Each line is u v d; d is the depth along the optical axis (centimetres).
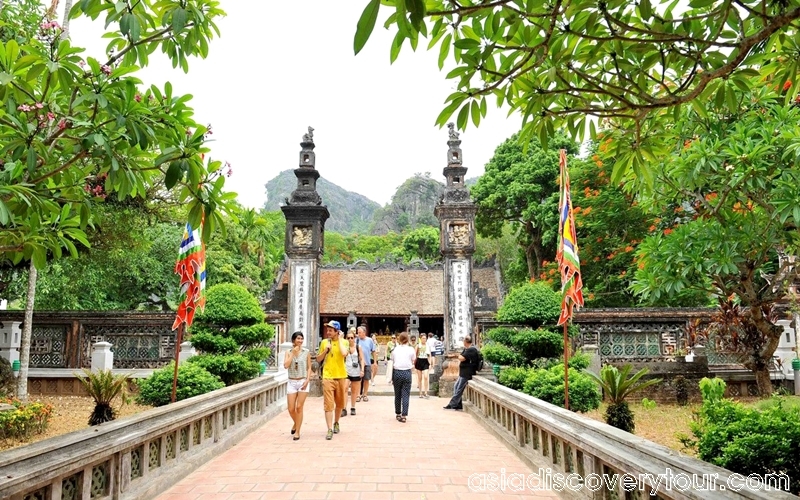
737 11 344
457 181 1619
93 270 1705
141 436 499
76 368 1431
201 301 864
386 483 576
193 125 492
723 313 1148
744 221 952
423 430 929
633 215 2000
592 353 1199
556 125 425
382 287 3014
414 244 4572
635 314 1364
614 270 2148
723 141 859
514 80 379
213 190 500
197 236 869
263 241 3073
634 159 452
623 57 387
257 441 820
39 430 872
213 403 718
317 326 1534
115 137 463
